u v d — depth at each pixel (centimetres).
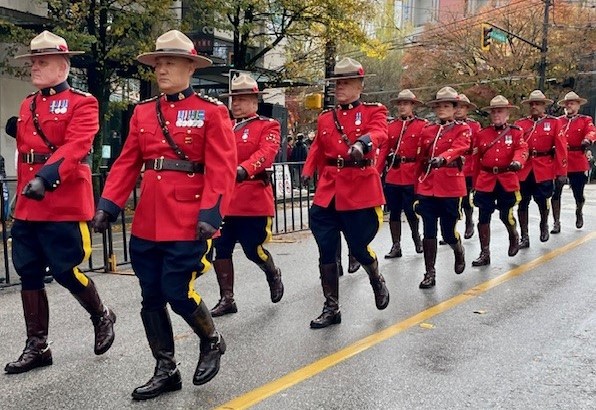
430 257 689
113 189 385
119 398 389
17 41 1195
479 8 3600
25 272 429
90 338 507
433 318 566
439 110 704
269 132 586
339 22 1520
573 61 3002
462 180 704
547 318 565
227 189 373
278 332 523
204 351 394
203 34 1620
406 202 856
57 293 657
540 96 942
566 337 511
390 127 858
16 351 479
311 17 1527
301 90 2722
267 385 409
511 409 376
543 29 2823
